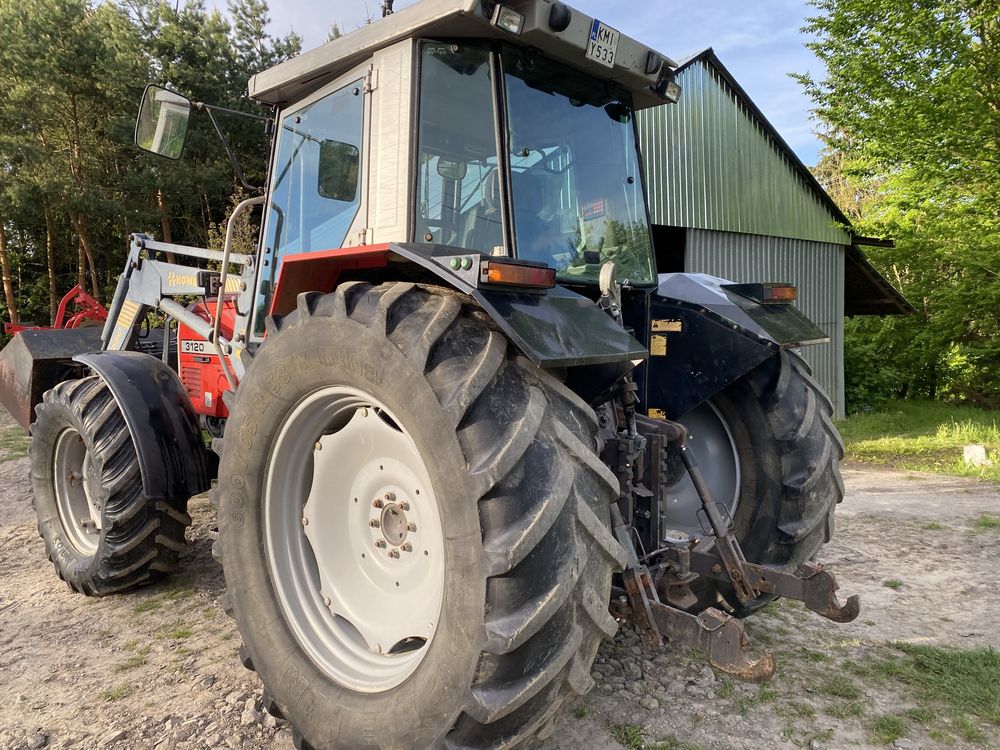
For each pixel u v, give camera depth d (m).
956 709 2.71
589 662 1.88
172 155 3.27
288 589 2.46
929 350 14.62
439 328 1.95
